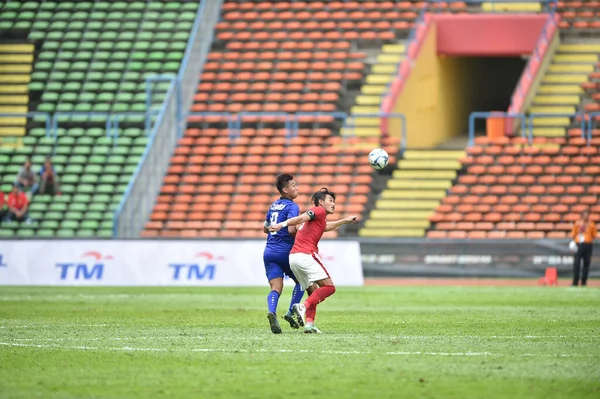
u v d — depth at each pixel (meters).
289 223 45.28
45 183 118.31
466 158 122.56
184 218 120.25
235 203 121.75
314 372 33.91
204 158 126.75
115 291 88.50
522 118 126.12
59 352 39.91
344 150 125.56
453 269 105.12
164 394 29.92
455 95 148.12
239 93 137.25
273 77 138.12
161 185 124.06
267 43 143.25
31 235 116.94
